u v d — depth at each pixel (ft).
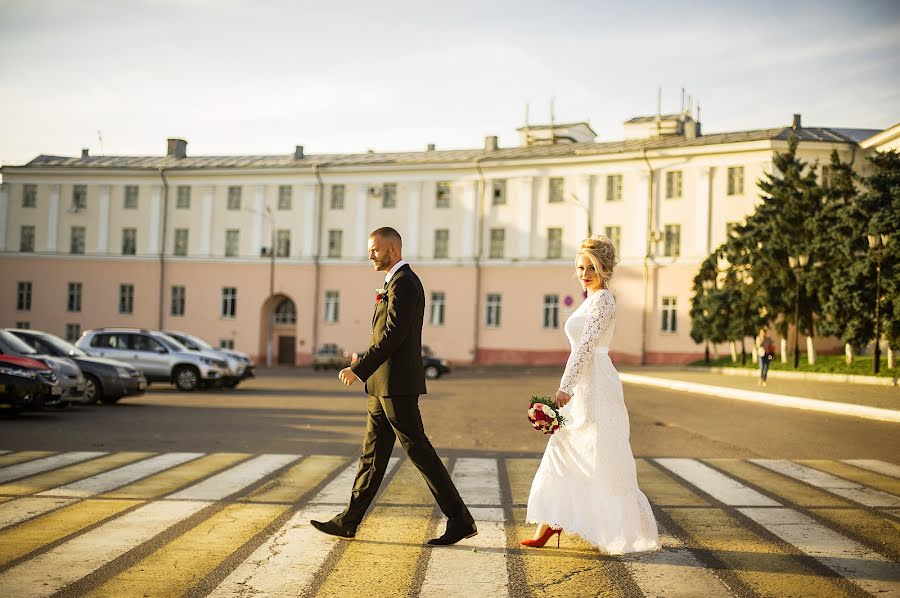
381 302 18.20
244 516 20.83
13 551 17.22
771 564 16.55
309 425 45.65
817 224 93.25
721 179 136.56
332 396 72.13
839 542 18.37
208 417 50.03
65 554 17.02
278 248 167.84
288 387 86.63
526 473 28.96
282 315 171.83
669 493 24.70
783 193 100.73
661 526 20.03
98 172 174.40
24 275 177.88
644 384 96.58
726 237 136.15
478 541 18.53
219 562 16.57
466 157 164.55
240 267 169.48
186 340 85.76
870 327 82.07
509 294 154.40
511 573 15.93
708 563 16.61
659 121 157.58
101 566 16.19
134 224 174.09
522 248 153.58
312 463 30.22
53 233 176.76
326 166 164.14
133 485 25.07
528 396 75.72
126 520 20.18
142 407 57.00
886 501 23.36
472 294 156.35
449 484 17.98
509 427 46.34
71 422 45.21
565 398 16.65
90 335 76.18
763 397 66.49
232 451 33.81
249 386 87.20
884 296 80.59
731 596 14.53
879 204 82.17
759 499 23.71
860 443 38.29
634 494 16.70
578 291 149.07
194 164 180.14
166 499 22.88
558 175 151.23
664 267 140.67
